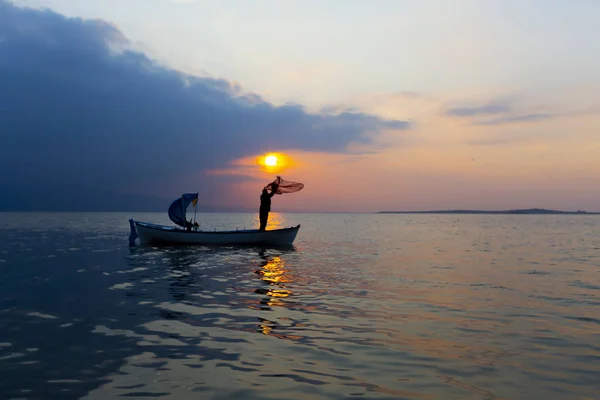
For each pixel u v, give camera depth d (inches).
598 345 303.0
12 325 346.6
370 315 387.9
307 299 460.1
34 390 221.1
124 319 368.2
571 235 1926.7
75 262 773.9
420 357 275.9
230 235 1069.8
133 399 211.2
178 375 242.2
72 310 402.0
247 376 241.6
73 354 276.8
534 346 299.9
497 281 585.0
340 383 233.3
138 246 1095.6
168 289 514.6
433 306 426.6
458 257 914.1
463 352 286.5
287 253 975.0
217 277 610.5
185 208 1091.9
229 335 321.4
